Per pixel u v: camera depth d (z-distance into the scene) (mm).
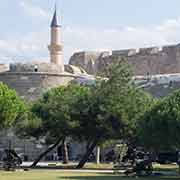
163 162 85125
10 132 112562
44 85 120812
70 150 115562
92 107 75625
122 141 86812
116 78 76625
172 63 156000
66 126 77000
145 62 160125
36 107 83875
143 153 79312
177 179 55406
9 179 51688
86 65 169000
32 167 78250
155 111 60844
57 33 158000
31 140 111938
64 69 136375
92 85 78750
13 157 77125
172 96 60000
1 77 122562
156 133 58656
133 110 74062
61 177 55625
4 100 78688
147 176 59656
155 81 121188
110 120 74438
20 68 121875
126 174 61562
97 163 92562
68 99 79312
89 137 77875
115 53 166375
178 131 56094
